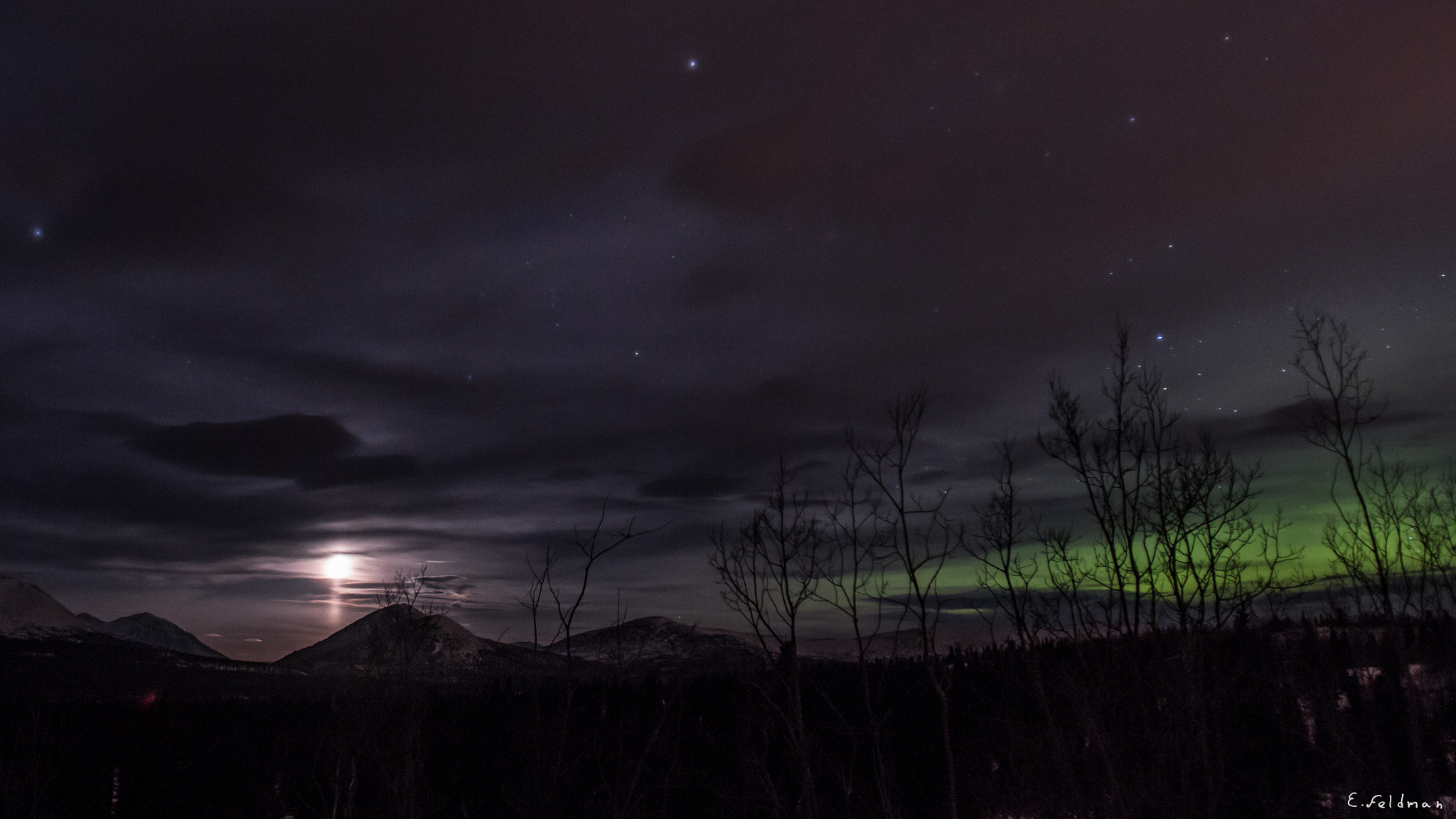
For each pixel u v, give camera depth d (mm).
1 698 39156
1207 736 10078
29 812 30969
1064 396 10945
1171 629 10211
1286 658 10820
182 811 31250
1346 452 10852
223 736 37438
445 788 19453
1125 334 10922
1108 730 9922
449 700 24531
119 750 36812
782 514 10984
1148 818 9531
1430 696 10102
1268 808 10039
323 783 24016
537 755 9969
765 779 10195
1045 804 9961
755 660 10711
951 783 9805
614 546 10539
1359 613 11078
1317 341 11023
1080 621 10414
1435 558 10945
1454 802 9617
